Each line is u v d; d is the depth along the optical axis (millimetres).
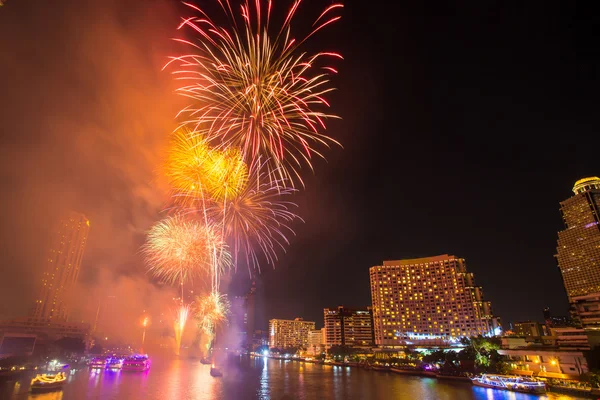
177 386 110188
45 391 92188
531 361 127688
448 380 141000
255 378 144625
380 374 173250
